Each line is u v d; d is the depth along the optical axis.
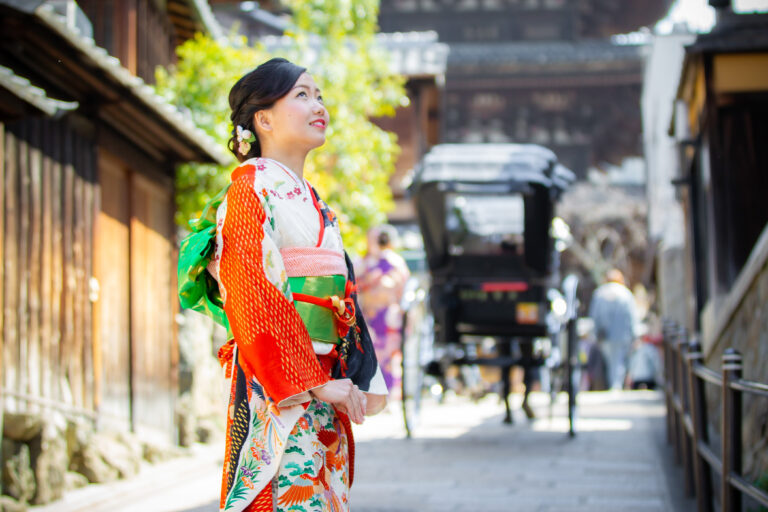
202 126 11.04
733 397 4.16
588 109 43.44
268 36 26.81
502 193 8.80
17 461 5.87
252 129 2.82
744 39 8.48
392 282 11.76
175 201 9.95
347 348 2.83
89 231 7.66
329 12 15.58
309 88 2.81
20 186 6.59
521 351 9.35
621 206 29.69
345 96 15.14
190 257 2.70
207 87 11.38
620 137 44.50
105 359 7.97
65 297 7.21
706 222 9.42
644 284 26.42
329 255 2.76
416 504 6.00
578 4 46.00
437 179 8.72
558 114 43.62
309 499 2.60
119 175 8.51
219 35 13.79
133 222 8.70
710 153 8.69
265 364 2.53
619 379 17.45
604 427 10.03
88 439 7.04
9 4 5.95
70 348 7.26
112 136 8.20
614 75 40.94
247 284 2.56
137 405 8.59
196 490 6.87
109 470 6.96
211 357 11.20
